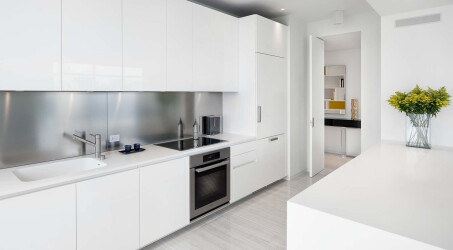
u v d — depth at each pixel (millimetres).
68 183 1812
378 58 4117
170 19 2760
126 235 2174
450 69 2613
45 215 1716
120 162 2230
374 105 4223
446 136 2666
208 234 2684
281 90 4117
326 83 6578
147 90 2582
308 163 4891
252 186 3582
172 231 2545
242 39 3670
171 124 3301
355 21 4262
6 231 1568
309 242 1219
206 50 3191
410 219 1099
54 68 1972
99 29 2209
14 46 1786
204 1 3600
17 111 2100
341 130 6184
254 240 2572
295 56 4375
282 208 3303
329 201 1294
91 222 1951
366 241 1050
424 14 2723
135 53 2471
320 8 3939
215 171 2996
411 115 2652
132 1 2428
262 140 3744
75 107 2426
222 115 3990
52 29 1951
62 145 2354
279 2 3660
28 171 2098
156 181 2379
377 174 1764
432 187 1497
